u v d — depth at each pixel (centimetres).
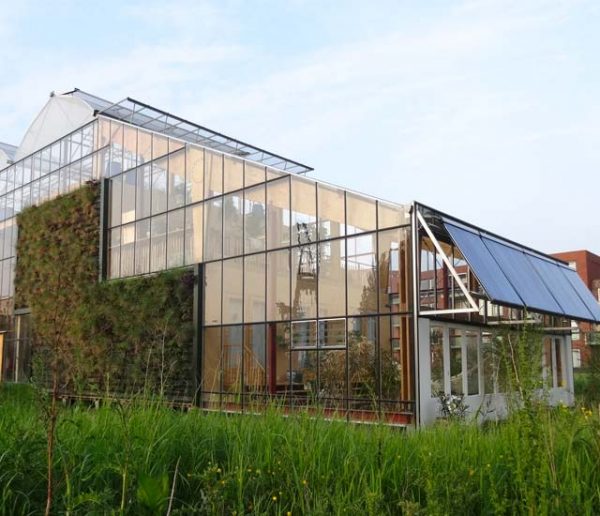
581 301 2005
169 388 1881
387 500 505
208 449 605
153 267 2156
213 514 466
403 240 1470
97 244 2386
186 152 2100
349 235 1579
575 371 2320
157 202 2178
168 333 1955
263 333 1742
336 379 1532
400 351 1430
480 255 1498
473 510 482
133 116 2567
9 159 3108
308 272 1658
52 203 2641
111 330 2150
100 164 2459
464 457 554
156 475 519
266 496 507
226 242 1905
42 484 507
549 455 462
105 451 544
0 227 3036
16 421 614
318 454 549
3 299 2941
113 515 440
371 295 1505
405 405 1391
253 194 1850
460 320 1569
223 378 1817
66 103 2681
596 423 540
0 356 2872
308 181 1705
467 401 1532
